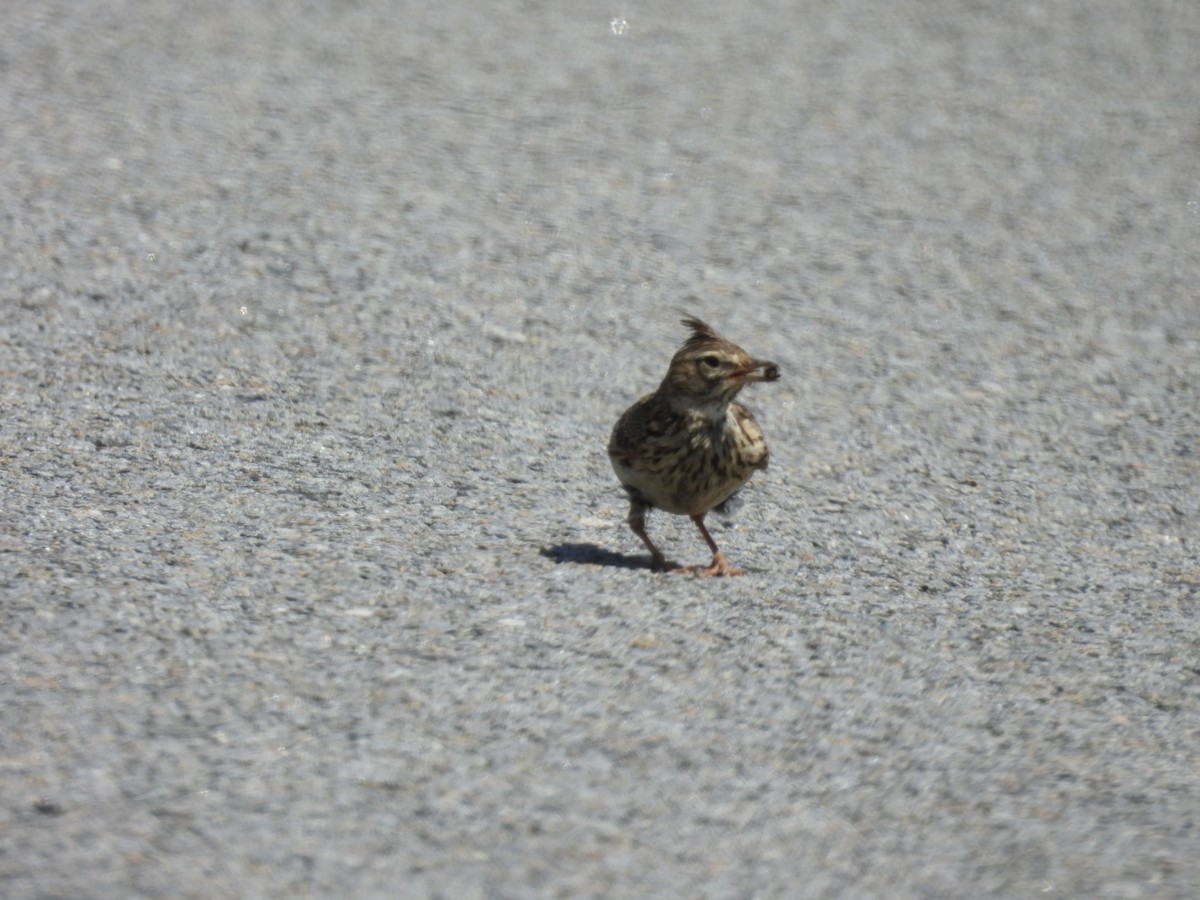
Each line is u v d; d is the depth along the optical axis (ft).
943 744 27.53
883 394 50.39
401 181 67.97
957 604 34.83
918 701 29.27
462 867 22.71
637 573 35.09
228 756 25.38
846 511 41.04
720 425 34.81
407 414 45.01
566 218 65.36
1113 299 60.39
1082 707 29.43
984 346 55.21
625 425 35.27
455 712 27.48
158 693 27.30
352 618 31.09
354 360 48.60
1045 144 80.02
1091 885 23.00
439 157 72.02
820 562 37.17
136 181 64.13
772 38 97.04
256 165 68.03
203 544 34.22
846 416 48.37
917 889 22.82
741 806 24.98
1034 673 30.96
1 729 25.64
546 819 24.18
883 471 44.27
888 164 75.87
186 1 96.68
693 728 27.53
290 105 77.77
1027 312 58.70
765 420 47.62
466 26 95.96
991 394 50.98
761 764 26.43
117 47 85.61
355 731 26.53
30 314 49.11
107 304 50.75
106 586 31.35
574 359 50.85
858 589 35.37
